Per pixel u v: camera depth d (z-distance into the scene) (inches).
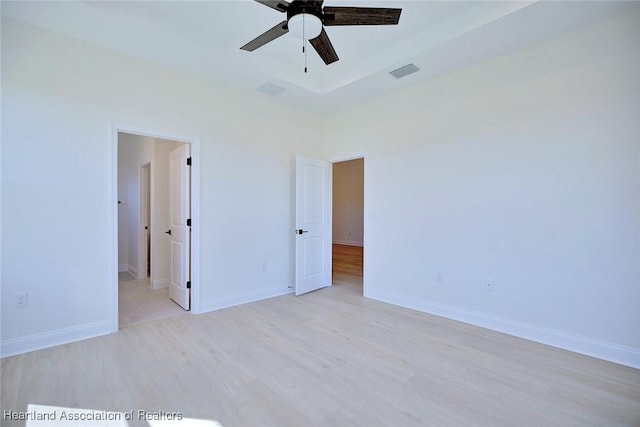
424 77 134.2
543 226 106.7
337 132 180.9
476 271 123.3
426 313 137.6
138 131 118.8
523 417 67.9
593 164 97.0
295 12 78.1
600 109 95.6
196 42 111.1
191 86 133.3
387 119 154.5
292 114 172.7
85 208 107.6
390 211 153.3
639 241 89.6
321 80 152.0
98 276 110.3
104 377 83.0
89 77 108.3
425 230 139.6
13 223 95.2
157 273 177.9
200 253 136.6
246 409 70.7
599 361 93.4
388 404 72.7
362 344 105.3
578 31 99.0
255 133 156.3
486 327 120.2
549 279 105.5
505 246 115.5
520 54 111.2
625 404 72.5
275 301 155.6
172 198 155.6
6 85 94.0
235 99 148.0
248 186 153.9
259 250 158.9
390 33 113.9
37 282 99.0
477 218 122.9
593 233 97.0
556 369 88.6
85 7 90.4
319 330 117.6
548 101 105.3
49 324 101.2
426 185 139.2
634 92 90.1
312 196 176.7
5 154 94.0
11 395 74.6
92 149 108.9
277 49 125.0
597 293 96.3
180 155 145.9
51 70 101.2
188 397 75.0
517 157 112.3
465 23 101.3
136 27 99.5
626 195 91.6
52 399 73.3
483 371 87.6
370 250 162.6
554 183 104.3
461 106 127.2
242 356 96.0
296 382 81.8
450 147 130.8
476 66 122.6
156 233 177.8
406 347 103.0
